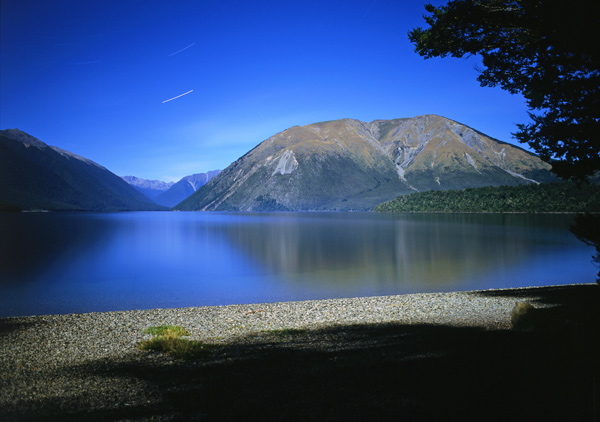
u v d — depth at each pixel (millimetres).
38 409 8352
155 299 38750
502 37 14227
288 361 11453
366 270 56562
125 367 11688
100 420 7551
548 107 15508
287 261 72250
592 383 7809
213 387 9258
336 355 11922
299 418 7094
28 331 18453
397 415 7008
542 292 26391
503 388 8039
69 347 15195
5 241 123500
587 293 23984
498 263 59469
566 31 11570
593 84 13250
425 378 9023
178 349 13359
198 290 43812
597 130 14180
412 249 85125
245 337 15859
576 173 16172
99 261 77438
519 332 13234
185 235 149500
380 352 11977
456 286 40969
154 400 8562
